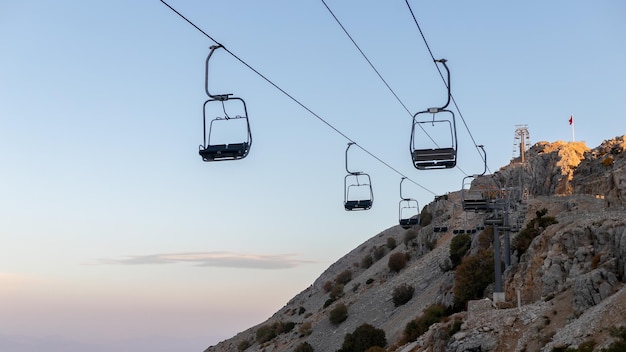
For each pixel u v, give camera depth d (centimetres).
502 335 5953
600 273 5628
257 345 16162
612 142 12112
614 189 8012
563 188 12769
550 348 5225
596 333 5056
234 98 3341
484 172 7012
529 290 6850
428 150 4016
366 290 14712
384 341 10606
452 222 14800
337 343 12456
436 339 6844
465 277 9019
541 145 14288
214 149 3406
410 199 7212
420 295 12044
